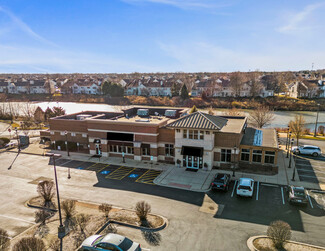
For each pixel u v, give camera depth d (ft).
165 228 65.72
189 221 69.21
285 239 55.88
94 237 57.00
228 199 82.64
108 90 392.06
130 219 69.26
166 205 78.79
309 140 157.58
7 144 151.23
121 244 52.03
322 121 241.35
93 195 86.33
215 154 111.04
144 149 122.01
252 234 62.85
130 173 106.32
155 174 104.99
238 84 353.51
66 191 89.56
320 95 351.46
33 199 83.56
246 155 108.88
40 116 228.63
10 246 57.93
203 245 58.44
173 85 380.78
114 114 156.04
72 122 137.80
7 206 79.15
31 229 65.36
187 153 108.06
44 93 448.24
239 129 116.37
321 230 64.34
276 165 104.42
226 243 59.21
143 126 118.01
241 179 87.71
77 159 124.88
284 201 80.64
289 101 328.49
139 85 403.54
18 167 114.73
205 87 381.81
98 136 128.06
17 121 243.40
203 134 105.81
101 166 115.03
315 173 103.71
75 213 73.36
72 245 57.72
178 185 93.97
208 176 101.91
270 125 221.46
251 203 79.66
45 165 117.19
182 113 142.82
